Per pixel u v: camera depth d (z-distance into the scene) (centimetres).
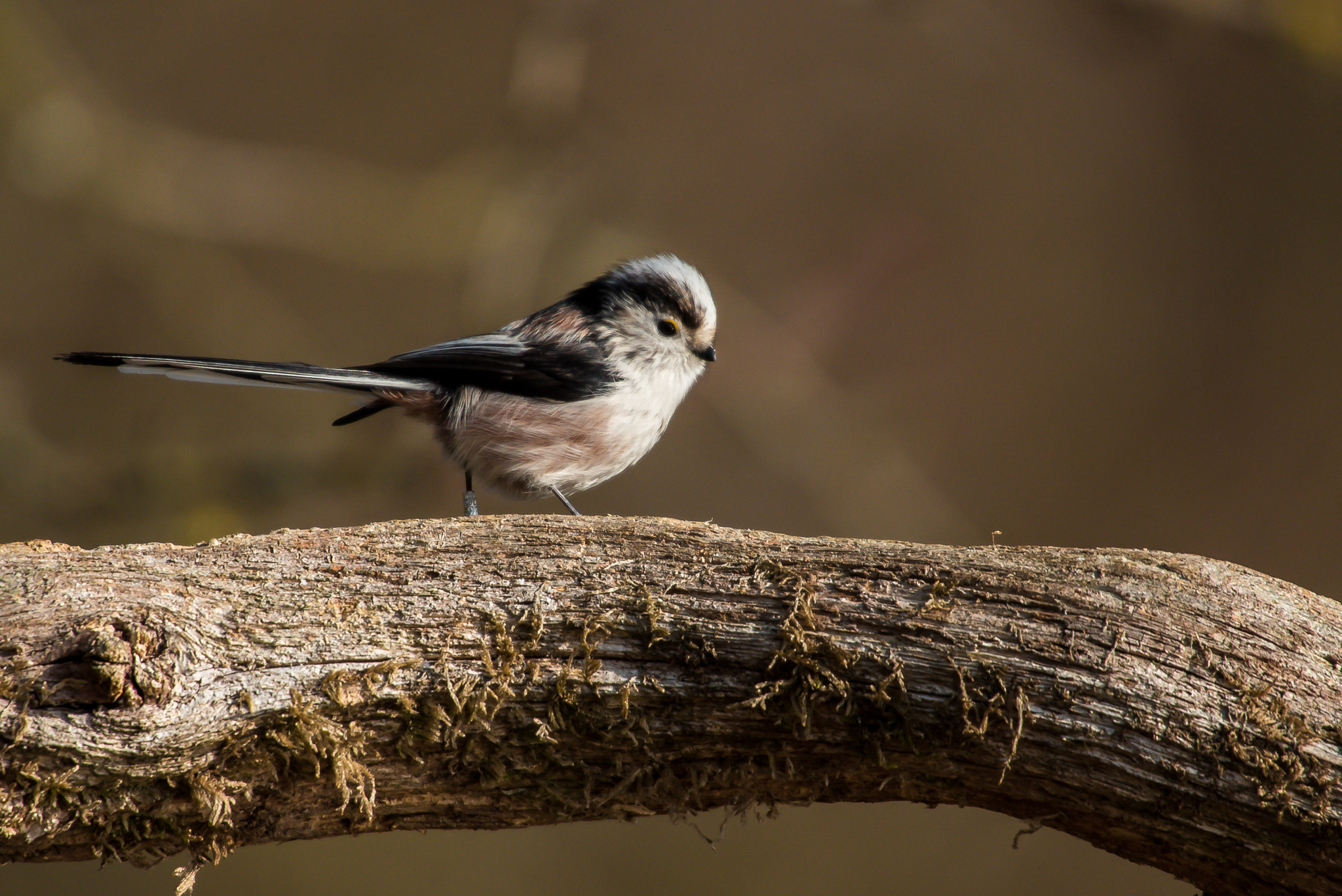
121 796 509
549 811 511
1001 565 510
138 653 509
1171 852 509
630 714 510
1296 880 509
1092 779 509
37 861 509
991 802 510
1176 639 509
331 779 510
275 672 510
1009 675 509
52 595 509
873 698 510
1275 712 509
